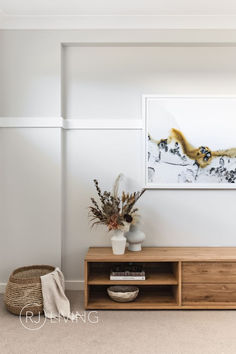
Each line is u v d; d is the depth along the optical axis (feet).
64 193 11.00
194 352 7.44
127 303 9.70
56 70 10.55
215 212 11.03
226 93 10.94
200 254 9.96
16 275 10.04
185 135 10.85
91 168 11.00
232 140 10.85
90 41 10.57
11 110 10.56
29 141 10.61
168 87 10.95
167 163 10.89
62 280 9.76
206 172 10.89
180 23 10.50
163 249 10.61
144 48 10.94
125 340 7.93
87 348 7.59
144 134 10.83
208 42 10.57
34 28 10.52
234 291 9.53
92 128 10.92
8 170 10.64
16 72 10.55
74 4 9.68
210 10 10.02
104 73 10.94
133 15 10.32
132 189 11.00
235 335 8.18
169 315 9.25
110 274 9.84
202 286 9.53
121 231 9.96
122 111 10.97
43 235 10.68
